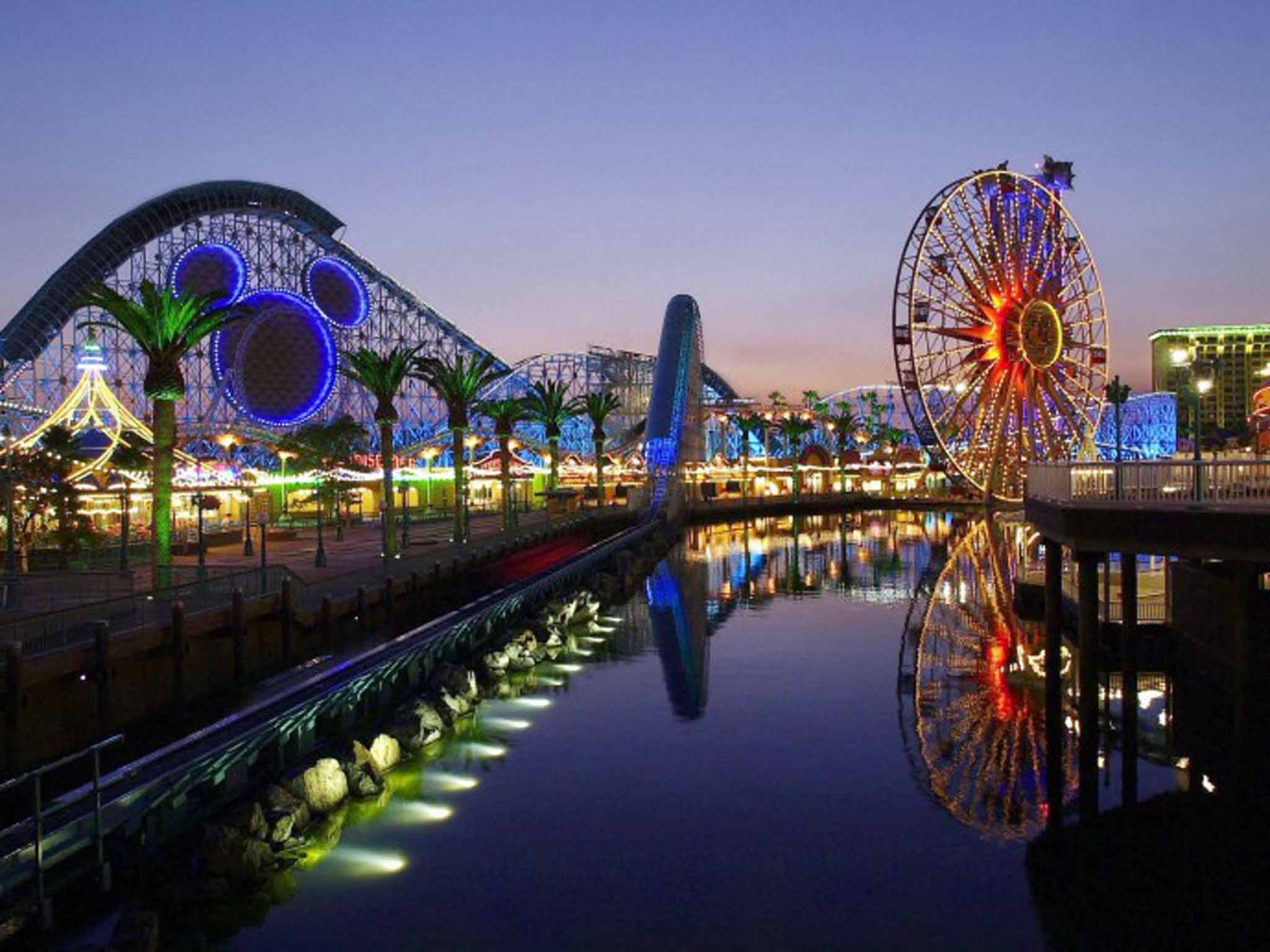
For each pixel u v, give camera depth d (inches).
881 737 1235.2
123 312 1466.5
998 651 1743.4
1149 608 1321.4
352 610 1638.8
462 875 858.1
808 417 7824.8
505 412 3238.2
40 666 987.9
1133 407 6033.5
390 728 1224.8
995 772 1091.9
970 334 3777.1
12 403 3491.6
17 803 900.6
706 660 1739.7
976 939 730.2
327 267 4530.0
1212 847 829.2
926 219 3683.6
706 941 738.8
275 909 799.7
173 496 2746.1
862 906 789.2
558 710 1406.3
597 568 2783.0
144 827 856.9
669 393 5167.3
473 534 3029.0
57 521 2237.9
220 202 4244.6
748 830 949.8
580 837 940.6
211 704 1202.6
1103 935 721.0
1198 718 1119.0
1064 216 4079.7
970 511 5999.0
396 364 2266.2
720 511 5600.4
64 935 724.7
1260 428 2891.2
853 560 3304.6
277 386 4052.7
